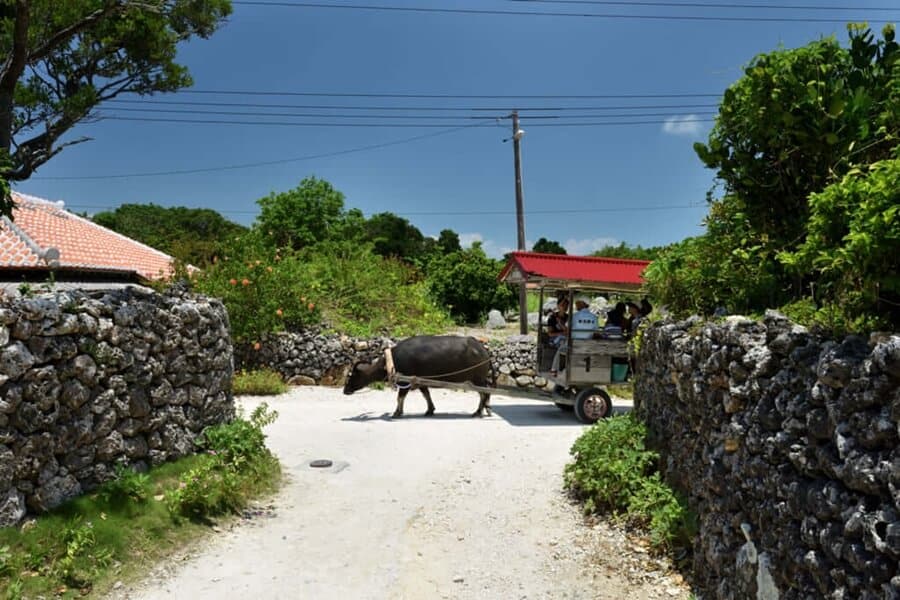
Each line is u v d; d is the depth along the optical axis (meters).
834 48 5.19
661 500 5.99
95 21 10.63
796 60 5.17
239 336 15.36
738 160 5.80
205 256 19.53
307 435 10.20
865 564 2.71
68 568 4.74
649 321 7.80
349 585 5.29
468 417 11.95
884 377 2.68
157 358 6.80
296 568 5.55
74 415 5.55
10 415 4.91
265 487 7.47
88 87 12.45
